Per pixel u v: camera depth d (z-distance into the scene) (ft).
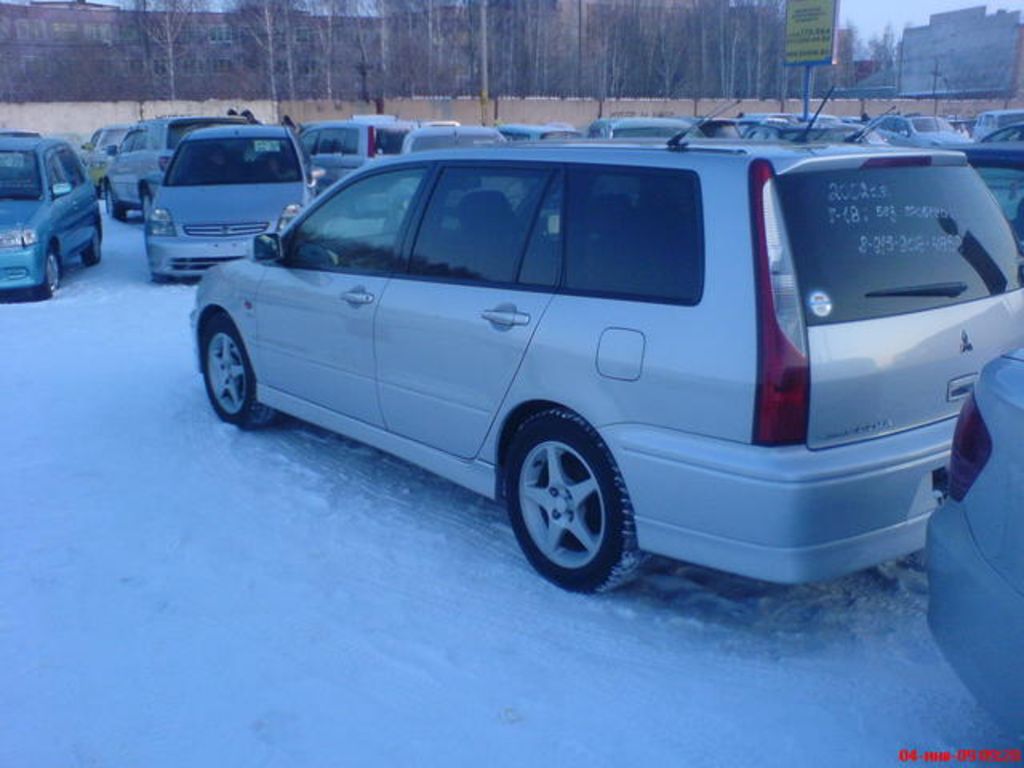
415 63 164.14
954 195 13.73
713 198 12.43
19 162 40.93
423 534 16.40
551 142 15.44
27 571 15.25
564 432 13.87
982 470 9.91
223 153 42.98
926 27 185.88
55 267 39.63
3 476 19.24
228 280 21.07
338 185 18.49
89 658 12.90
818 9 85.40
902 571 14.96
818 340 11.84
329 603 14.21
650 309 12.76
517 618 13.75
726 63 170.50
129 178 63.16
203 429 21.93
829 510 11.84
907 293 12.64
